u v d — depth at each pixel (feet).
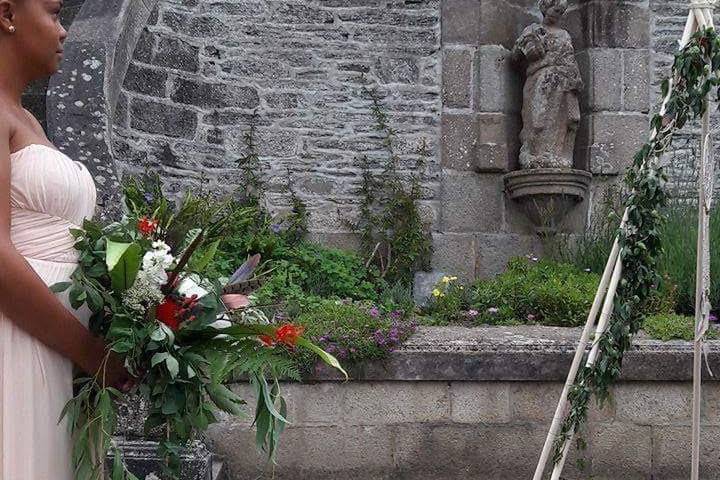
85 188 8.51
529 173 26.63
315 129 27.17
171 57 25.64
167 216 9.20
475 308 23.02
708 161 12.67
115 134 24.13
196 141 26.08
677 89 12.60
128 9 24.14
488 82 27.71
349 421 19.20
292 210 26.81
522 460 19.34
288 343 8.46
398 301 24.91
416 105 27.63
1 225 7.69
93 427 8.37
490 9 27.78
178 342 8.46
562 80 26.91
